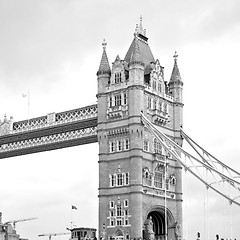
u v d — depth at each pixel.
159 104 127.69
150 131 121.06
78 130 136.12
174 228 124.75
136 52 123.25
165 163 124.31
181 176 129.25
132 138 119.25
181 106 133.50
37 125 144.62
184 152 120.56
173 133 130.75
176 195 127.62
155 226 127.06
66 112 139.50
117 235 117.31
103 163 123.06
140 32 134.12
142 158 119.12
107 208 120.50
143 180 118.56
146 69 129.00
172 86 133.88
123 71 124.81
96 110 132.25
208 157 130.00
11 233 117.38
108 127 124.38
